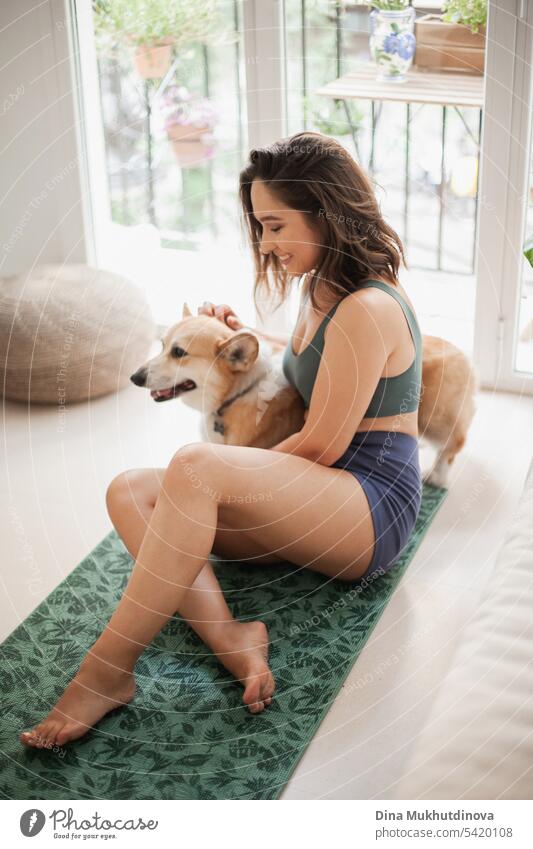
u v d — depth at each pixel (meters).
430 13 2.46
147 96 2.93
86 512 2.25
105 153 3.04
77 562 2.08
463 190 2.69
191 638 1.85
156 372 1.97
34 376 2.59
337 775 1.55
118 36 2.86
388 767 1.56
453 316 2.79
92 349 2.61
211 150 2.96
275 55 2.64
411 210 2.76
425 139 2.66
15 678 1.76
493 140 2.42
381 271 1.81
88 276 2.80
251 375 1.95
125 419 2.62
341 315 1.75
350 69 2.60
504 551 1.61
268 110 2.73
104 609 1.93
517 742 1.19
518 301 2.57
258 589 1.97
